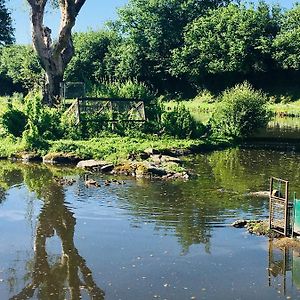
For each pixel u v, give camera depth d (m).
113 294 9.78
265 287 10.12
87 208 15.66
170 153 25.94
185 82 81.62
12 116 28.00
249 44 72.69
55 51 36.06
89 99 29.86
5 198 16.98
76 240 12.84
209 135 31.81
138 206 15.88
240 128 32.81
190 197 17.12
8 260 11.55
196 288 10.05
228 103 32.88
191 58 78.00
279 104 68.38
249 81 75.00
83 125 29.06
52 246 12.45
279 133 37.50
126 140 27.55
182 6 81.50
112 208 15.66
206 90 78.31
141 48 81.62
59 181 19.42
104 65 85.88
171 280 10.42
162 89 83.56
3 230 13.66
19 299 9.67
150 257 11.69
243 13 74.44
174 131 30.25
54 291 9.99
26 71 71.00
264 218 14.65
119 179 20.06
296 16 73.75
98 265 11.23
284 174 21.39
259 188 18.52
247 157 26.02
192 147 27.70
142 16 81.75
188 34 78.56
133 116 30.33
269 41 71.62
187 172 21.22
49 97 36.00
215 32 76.06
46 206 15.92
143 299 9.55
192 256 11.75
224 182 19.62
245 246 12.38
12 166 22.86
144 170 20.72
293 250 12.08
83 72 87.06
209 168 22.69
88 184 18.86
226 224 14.10
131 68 82.44
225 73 76.25
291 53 70.06
